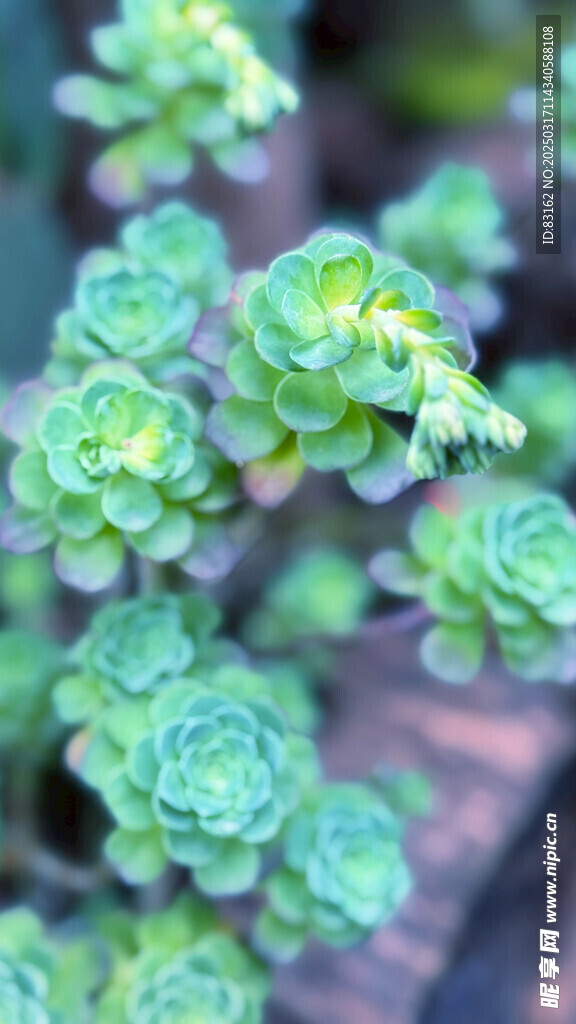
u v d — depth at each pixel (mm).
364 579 497
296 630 485
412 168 670
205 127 428
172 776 392
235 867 398
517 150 646
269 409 371
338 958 498
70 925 456
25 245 550
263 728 401
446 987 506
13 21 557
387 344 336
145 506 376
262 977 429
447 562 417
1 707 439
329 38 690
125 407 373
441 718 547
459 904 505
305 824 415
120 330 396
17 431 388
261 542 498
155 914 430
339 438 368
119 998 416
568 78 476
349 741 544
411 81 688
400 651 564
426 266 471
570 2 666
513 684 552
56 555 384
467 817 521
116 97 427
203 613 415
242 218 590
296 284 354
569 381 486
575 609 409
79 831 488
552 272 584
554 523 412
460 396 334
